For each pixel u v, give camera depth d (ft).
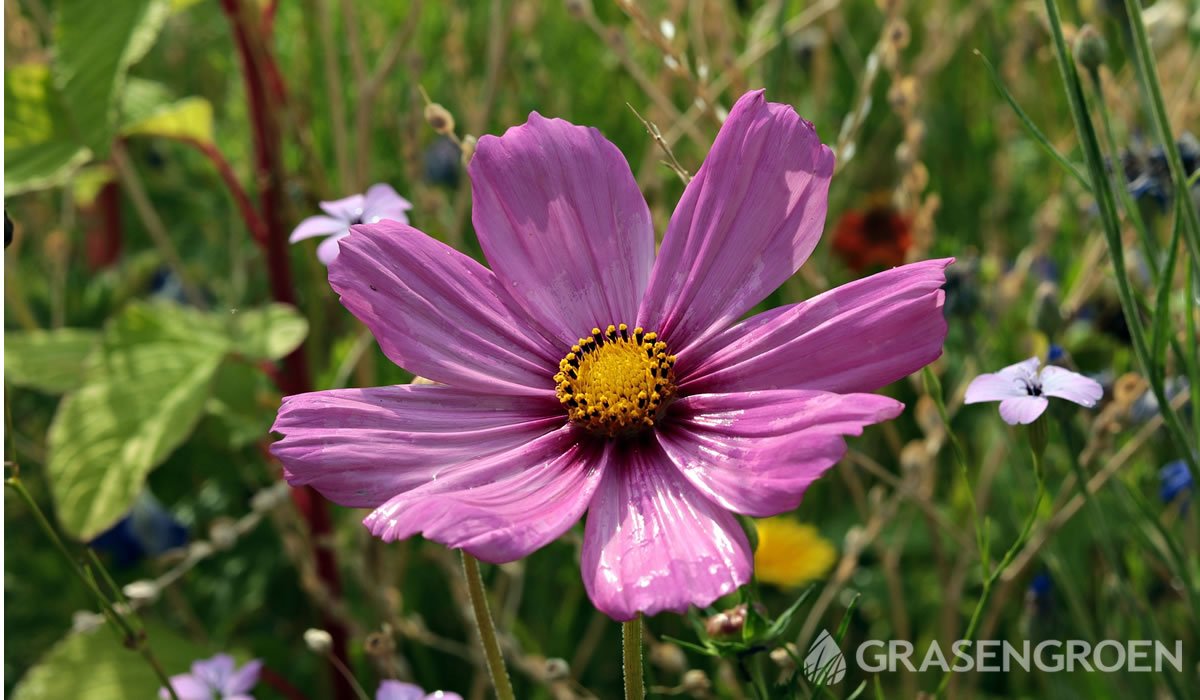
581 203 0.65
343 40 1.48
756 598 0.67
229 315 1.14
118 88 1.10
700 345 0.63
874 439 1.32
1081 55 0.75
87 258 1.67
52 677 1.05
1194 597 0.82
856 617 1.21
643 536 0.55
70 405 1.06
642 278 0.66
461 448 0.61
